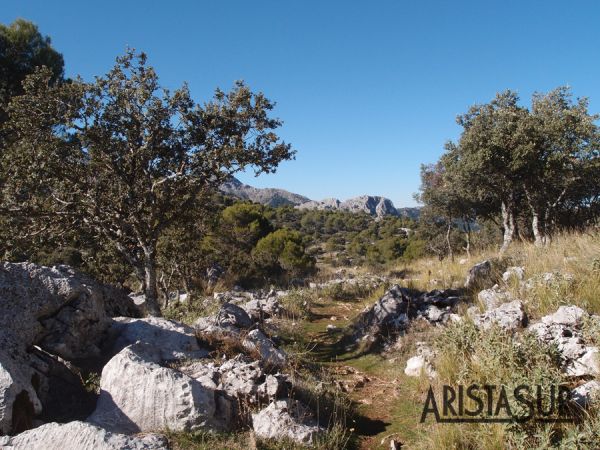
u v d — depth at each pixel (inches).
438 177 995.3
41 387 188.5
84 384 207.3
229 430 182.7
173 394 178.5
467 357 236.8
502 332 226.8
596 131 583.8
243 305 508.1
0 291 207.5
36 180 316.2
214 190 375.9
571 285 278.8
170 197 357.1
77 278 246.2
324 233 2960.1
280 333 396.8
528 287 304.2
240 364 227.6
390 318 359.3
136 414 178.4
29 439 141.6
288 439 179.0
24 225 338.6
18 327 201.5
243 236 1105.4
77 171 334.0
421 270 737.0
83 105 317.1
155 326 257.1
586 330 216.1
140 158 334.6
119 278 473.1
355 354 338.3
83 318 229.5
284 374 246.4
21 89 558.6
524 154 575.5
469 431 172.7
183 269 559.8
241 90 337.4
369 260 1569.9
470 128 636.7
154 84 331.0
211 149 339.9
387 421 216.2
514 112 615.2
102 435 140.3
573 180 614.9
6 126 334.0
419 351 289.0
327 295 603.2
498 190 682.8
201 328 294.7
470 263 593.6
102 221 345.4
